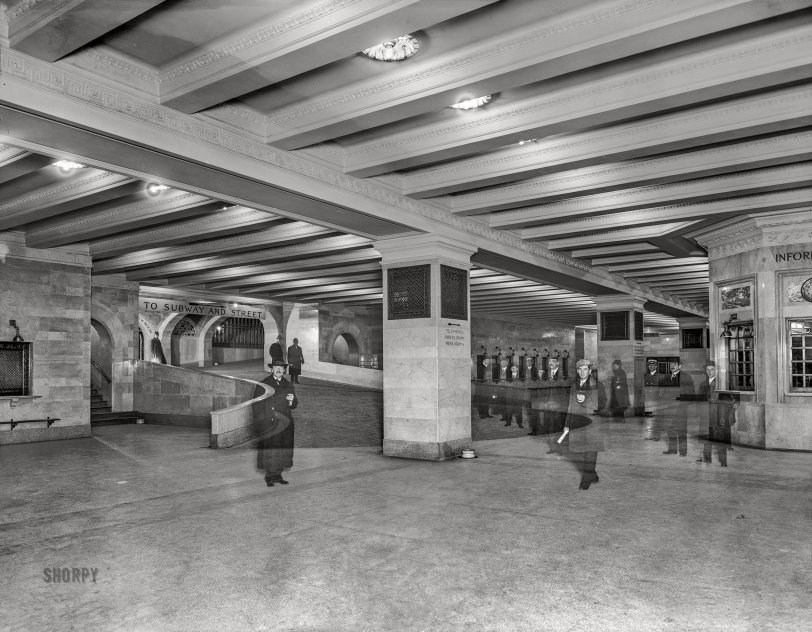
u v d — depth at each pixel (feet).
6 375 50.24
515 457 40.47
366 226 37.83
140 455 42.93
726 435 47.34
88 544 21.30
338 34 19.10
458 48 22.22
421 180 36.19
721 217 42.75
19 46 19.90
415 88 23.68
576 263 58.23
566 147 30.78
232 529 22.99
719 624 14.61
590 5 19.65
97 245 53.42
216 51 21.74
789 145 29.63
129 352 69.00
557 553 19.93
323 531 22.58
